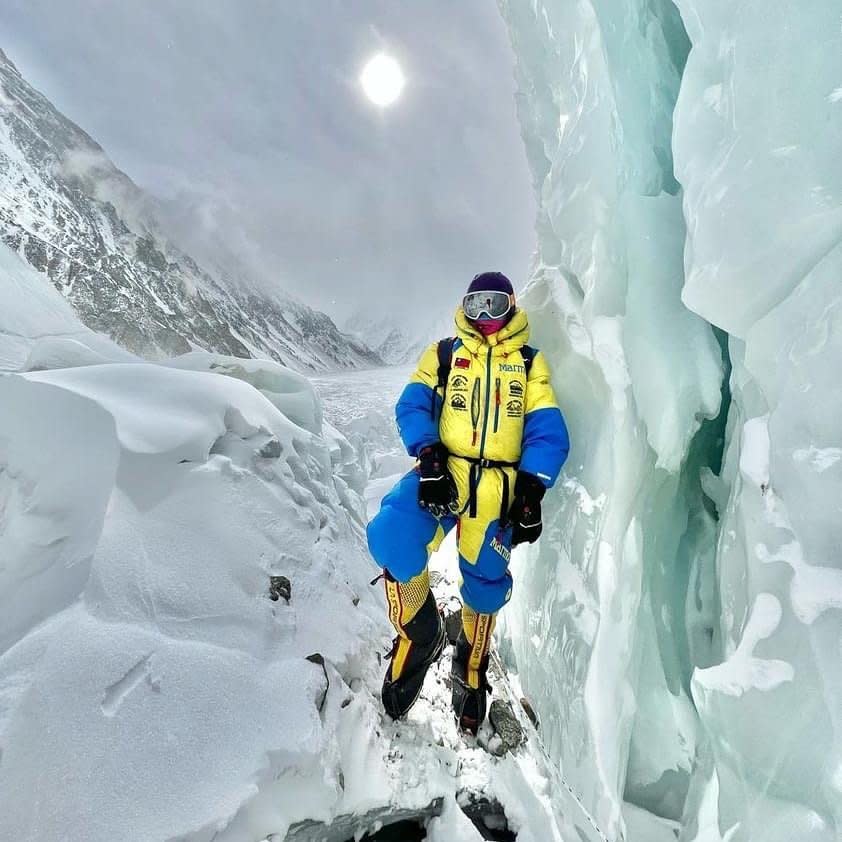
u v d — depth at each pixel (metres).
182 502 1.68
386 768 1.58
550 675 1.96
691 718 1.76
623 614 1.68
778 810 1.10
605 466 1.78
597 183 1.78
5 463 1.77
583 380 1.94
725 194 1.24
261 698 1.40
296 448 2.43
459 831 1.54
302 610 1.77
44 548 1.53
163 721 1.24
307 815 1.31
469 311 1.84
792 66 1.15
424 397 1.92
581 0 1.80
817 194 1.11
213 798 1.16
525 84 2.57
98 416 1.71
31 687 1.18
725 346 1.82
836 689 1.00
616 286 1.76
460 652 2.00
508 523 1.81
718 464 1.97
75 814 1.06
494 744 1.84
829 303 1.09
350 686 1.72
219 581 1.59
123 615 1.38
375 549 1.76
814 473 1.08
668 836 1.64
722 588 1.45
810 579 1.07
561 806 1.70
